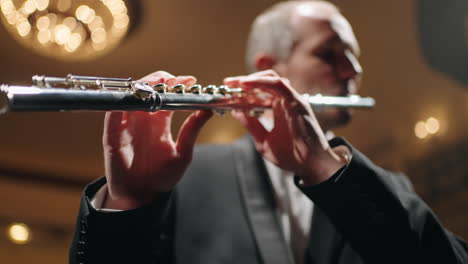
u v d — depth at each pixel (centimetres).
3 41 459
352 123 538
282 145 102
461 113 453
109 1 401
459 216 466
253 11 416
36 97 66
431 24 355
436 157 489
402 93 475
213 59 488
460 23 339
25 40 438
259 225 116
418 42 405
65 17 418
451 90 445
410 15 385
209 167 129
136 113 95
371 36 420
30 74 505
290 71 161
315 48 158
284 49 163
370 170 95
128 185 94
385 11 391
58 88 71
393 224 95
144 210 92
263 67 167
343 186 94
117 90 83
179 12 418
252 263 111
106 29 431
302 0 183
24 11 401
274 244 113
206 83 519
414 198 104
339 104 141
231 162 131
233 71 503
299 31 162
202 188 123
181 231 115
